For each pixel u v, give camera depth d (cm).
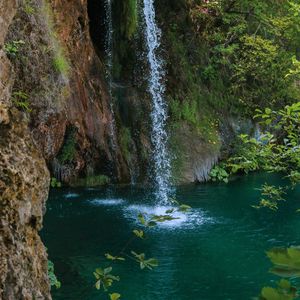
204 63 1418
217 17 1427
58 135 948
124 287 558
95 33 1248
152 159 1248
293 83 1487
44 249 256
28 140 257
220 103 1413
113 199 1030
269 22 1420
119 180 1196
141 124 1259
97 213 905
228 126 1400
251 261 650
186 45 1395
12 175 226
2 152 228
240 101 1434
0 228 211
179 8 1387
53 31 859
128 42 1274
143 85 1290
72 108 1014
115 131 1197
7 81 283
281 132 1000
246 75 1473
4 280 201
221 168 1319
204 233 779
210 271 613
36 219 249
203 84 1411
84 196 1048
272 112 439
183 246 711
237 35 1436
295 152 438
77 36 1012
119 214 902
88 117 1085
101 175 1172
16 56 763
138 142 1247
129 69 1289
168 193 1117
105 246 705
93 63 1120
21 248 221
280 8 1395
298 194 1073
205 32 1422
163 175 1241
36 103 829
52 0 897
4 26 274
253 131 1426
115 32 1249
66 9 950
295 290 74
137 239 743
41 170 257
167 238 751
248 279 587
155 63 1317
